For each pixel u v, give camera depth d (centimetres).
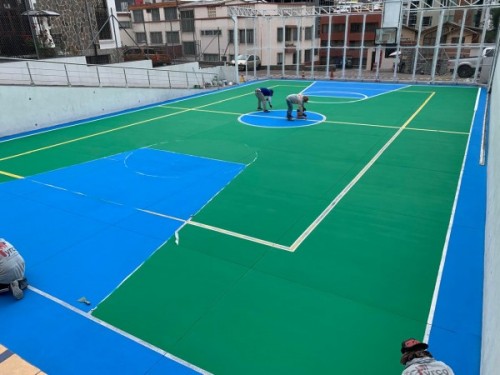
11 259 542
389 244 659
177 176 997
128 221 762
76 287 566
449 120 1515
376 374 411
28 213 802
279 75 2950
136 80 2327
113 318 502
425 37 3375
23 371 379
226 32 3941
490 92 1967
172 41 4156
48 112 1576
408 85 2420
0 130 1423
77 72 2011
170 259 632
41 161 1139
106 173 1027
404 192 868
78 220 770
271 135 1366
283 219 757
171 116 1736
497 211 516
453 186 895
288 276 580
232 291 550
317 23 4331
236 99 2125
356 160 1091
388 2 2345
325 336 464
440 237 677
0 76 1666
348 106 1836
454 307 506
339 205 812
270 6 3909
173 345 457
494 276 421
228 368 423
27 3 2092
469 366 413
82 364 432
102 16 2720
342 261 614
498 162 647
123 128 1529
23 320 500
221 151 1196
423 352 343
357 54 4678
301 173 1000
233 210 800
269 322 489
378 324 480
